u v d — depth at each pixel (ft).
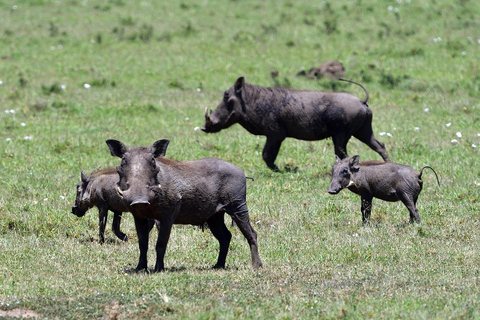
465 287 90.58
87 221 131.03
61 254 111.34
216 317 79.46
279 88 164.35
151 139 193.06
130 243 120.98
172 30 319.68
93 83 252.83
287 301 85.51
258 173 163.73
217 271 101.45
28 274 100.32
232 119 164.04
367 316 79.36
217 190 100.89
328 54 281.13
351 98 161.48
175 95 240.53
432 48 282.56
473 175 157.17
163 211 97.09
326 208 136.67
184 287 91.71
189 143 188.55
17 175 161.07
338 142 161.38
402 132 196.13
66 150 182.70
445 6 333.83
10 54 287.89
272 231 125.08
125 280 95.09
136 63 277.44
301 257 108.99
